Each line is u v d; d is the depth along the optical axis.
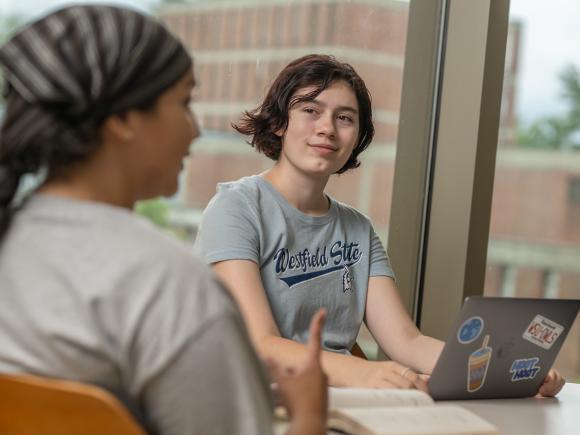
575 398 2.26
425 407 1.77
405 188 3.51
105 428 1.13
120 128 1.22
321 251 2.52
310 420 1.31
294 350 2.18
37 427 1.17
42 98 1.17
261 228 2.43
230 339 1.14
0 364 1.17
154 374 1.12
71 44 1.19
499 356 2.06
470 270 3.45
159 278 1.13
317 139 2.44
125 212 1.20
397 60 3.46
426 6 3.48
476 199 3.43
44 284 1.15
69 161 1.20
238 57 3.15
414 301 3.57
